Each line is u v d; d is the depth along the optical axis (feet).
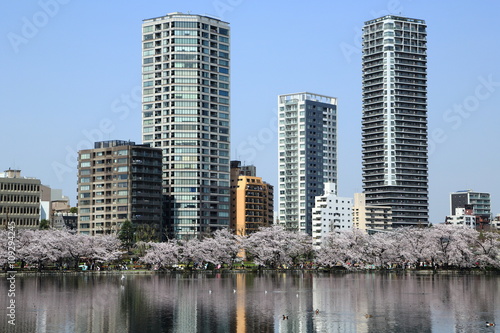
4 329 459.73
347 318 507.71
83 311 543.39
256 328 464.65
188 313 532.73
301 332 449.89
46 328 464.24
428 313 535.60
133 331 453.99
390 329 460.96
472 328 465.88
